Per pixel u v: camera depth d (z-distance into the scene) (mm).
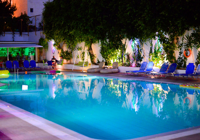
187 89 11391
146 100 8930
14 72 21375
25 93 10516
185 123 6004
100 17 19531
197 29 15289
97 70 20453
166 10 15070
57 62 27000
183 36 16203
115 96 9766
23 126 5293
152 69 16641
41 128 5152
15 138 4539
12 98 9406
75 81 14867
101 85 13016
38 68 26312
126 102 8609
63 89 11648
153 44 18094
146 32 16953
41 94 10281
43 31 27094
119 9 17984
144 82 14188
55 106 8031
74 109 7613
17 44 25797
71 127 5801
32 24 30750
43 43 28141
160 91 10906
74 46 23922
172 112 7133
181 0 14492
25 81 14891
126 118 6535
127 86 12562
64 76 18047
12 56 27516
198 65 14125
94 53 23062
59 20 22719
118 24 19078
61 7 22531
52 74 19656
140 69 17516
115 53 20812
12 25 30672
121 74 18312
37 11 38906
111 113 7102
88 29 20562
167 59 17031
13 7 41031
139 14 17000
